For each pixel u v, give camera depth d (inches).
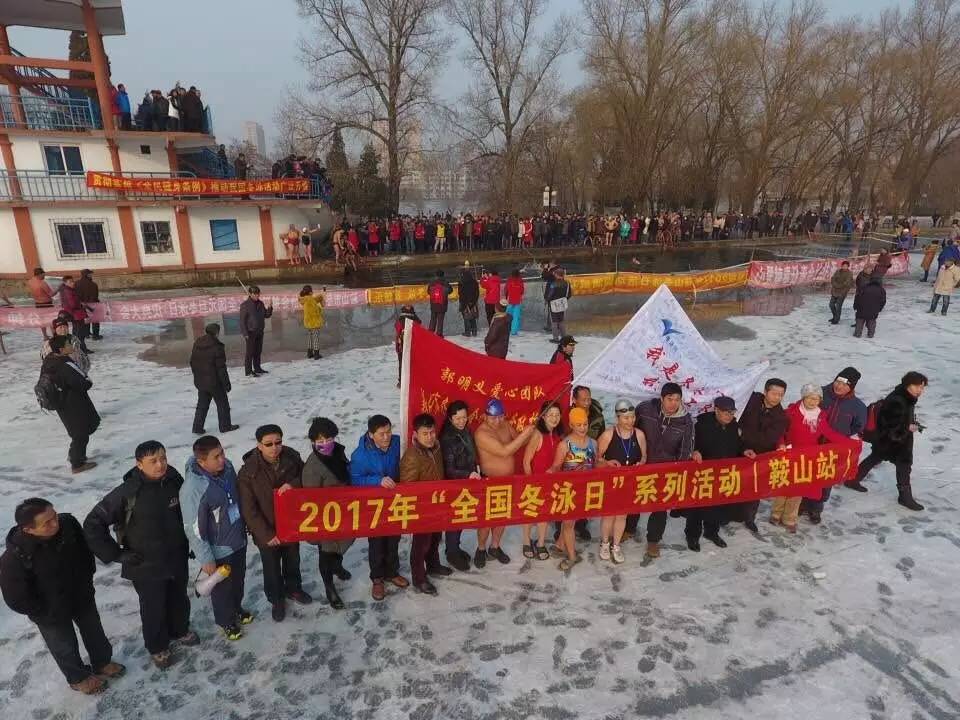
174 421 342.3
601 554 214.7
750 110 1537.9
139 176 892.6
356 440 313.6
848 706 152.9
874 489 264.4
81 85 908.0
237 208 951.6
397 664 167.2
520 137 1505.9
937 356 455.8
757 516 245.3
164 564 155.7
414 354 191.3
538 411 218.2
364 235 1107.9
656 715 150.2
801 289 795.4
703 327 570.9
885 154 1779.0
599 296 756.0
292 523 170.2
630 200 1533.0
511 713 151.2
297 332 583.2
